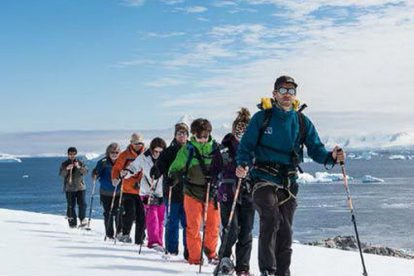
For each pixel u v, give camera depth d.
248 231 6.64
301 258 8.70
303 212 70.25
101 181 11.38
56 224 13.59
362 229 53.66
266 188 5.59
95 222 16.41
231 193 6.60
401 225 55.72
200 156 7.12
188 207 7.21
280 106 5.70
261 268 5.52
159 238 8.92
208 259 7.25
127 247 8.76
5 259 6.54
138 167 9.66
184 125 7.93
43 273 5.61
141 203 10.07
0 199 106.81
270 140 5.64
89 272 5.76
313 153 5.80
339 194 100.38
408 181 138.25
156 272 6.02
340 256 9.27
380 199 87.62
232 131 6.87
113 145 11.32
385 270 7.65
